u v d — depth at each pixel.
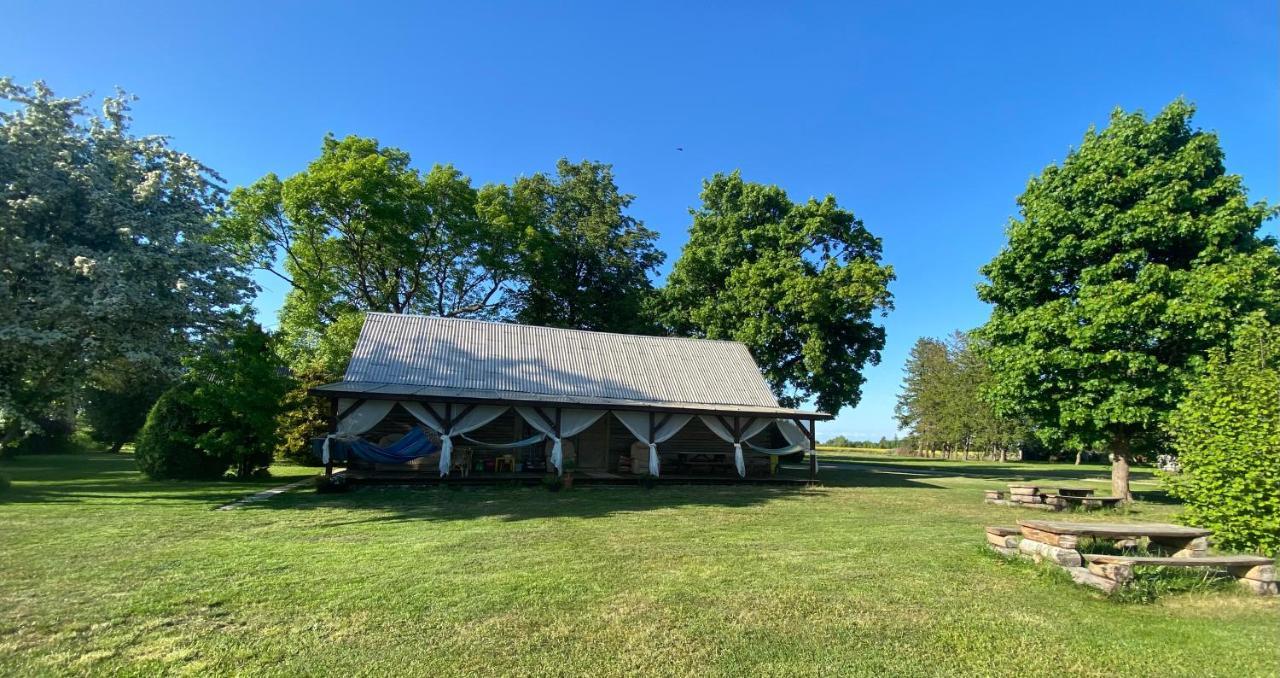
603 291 38.94
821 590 6.28
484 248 33.25
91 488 14.77
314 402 24.25
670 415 18.67
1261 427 7.77
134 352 12.92
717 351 24.25
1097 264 16.30
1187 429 8.83
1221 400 8.25
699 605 5.73
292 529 9.55
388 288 32.66
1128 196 15.89
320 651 4.59
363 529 9.62
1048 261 16.84
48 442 29.67
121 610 5.46
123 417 32.66
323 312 31.06
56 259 12.23
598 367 21.05
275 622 5.20
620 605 5.71
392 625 5.14
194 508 11.62
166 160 14.72
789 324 27.52
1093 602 5.98
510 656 4.53
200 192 15.20
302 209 28.53
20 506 11.37
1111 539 8.06
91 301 12.10
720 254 29.86
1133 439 16.33
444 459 16.20
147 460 16.84
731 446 22.30
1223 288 13.66
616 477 17.95
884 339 29.08
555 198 38.59
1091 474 29.28
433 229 32.72
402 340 19.58
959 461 44.09
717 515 11.76
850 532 9.89
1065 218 16.53
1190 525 8.56
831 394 28.47
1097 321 15.04
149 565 7.05
